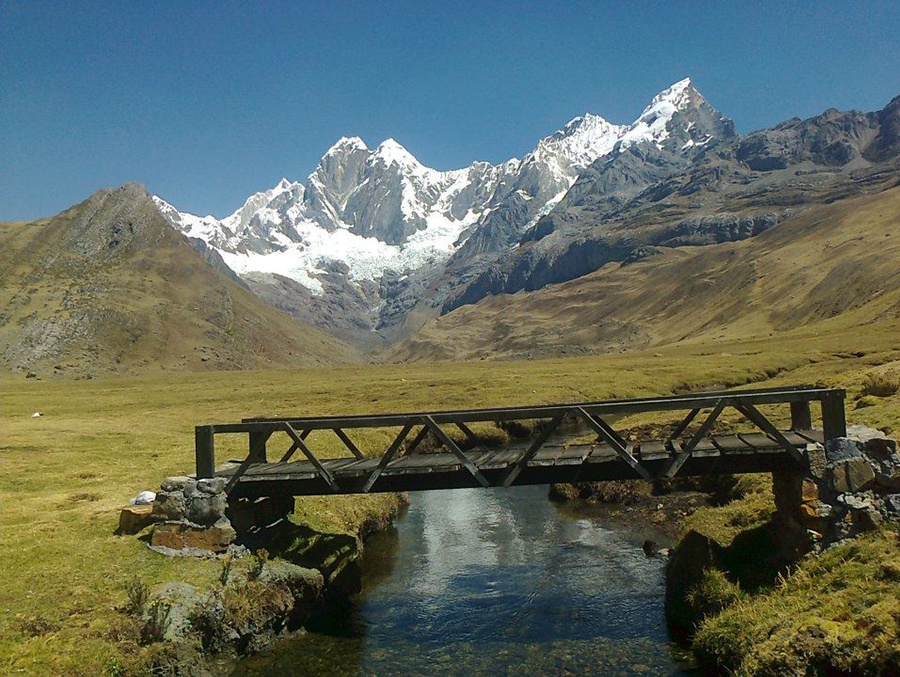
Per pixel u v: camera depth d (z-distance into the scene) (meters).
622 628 22.03
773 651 15.90
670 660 19.48
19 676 15.45
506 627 22.69
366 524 34.53
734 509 27.53
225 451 43.12
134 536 24.64
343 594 25.70
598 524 35.72
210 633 19.38
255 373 175.50
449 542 33.97
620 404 22.41
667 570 25.05
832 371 81.31
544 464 22.59
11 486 35.44
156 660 17.36
